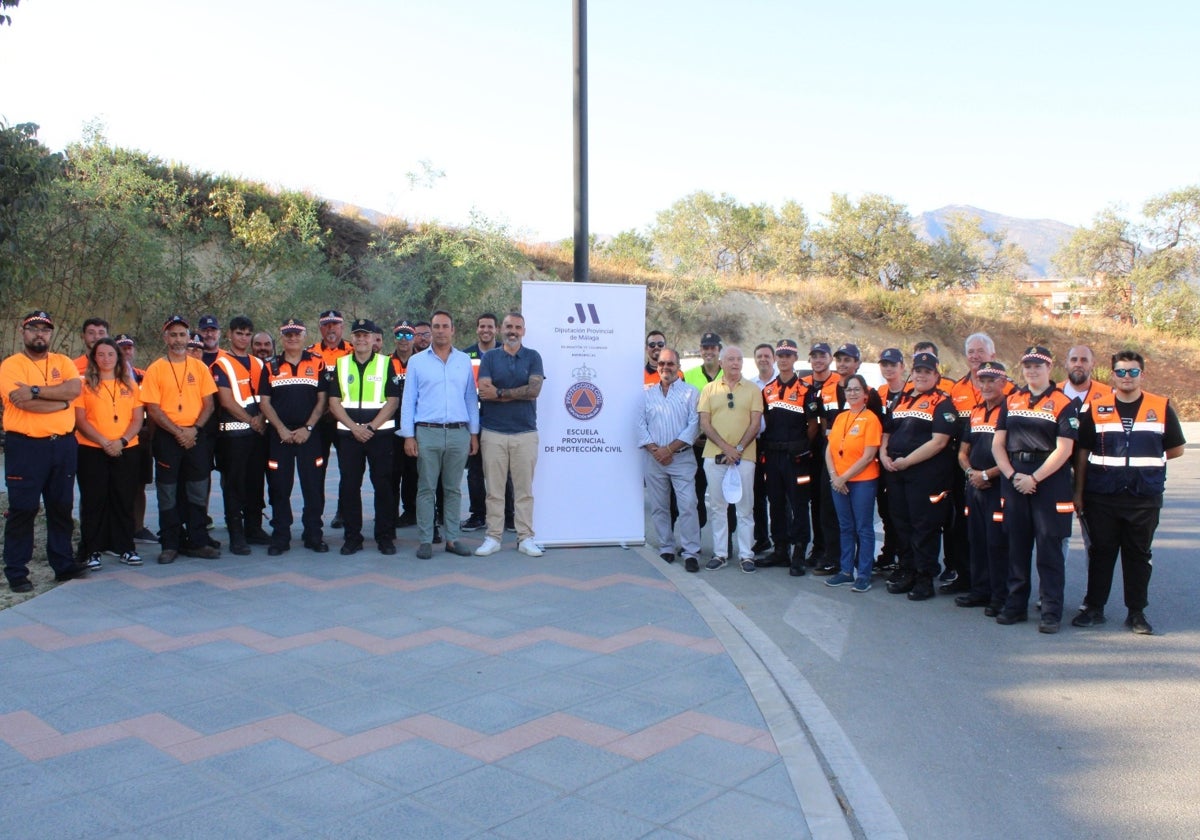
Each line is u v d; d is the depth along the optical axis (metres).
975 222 47.72
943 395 7.56
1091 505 6.82
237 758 4.09
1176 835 3.72
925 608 7.41
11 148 9.21
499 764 4.07
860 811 3.85
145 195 19.59
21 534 7.12
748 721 4.62
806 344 32.50
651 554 8.80
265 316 21.02
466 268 23.83
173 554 8.20
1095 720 5.00
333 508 11.84
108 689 4.96
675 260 43.31
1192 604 7.62
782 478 8.62
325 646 5.76
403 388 8.73
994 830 3.76
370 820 3.54
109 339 7.82
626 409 9.12
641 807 3.69
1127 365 6.58
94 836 3.40
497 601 6.94
